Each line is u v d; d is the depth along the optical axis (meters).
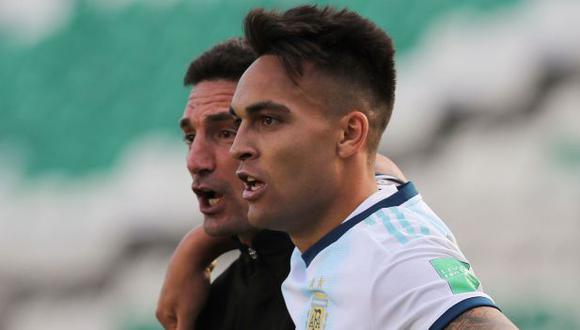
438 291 5.29
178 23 34.12
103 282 28.23
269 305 7.42
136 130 31.81
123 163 30.77
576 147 23.56
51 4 37.12
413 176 24.98
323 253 5.88
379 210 5.86
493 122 25.34
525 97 25.36
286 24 5.75
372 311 5.47
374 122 5.94
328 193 5.81
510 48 26.44
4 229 30.16
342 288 5.62
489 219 23.14
